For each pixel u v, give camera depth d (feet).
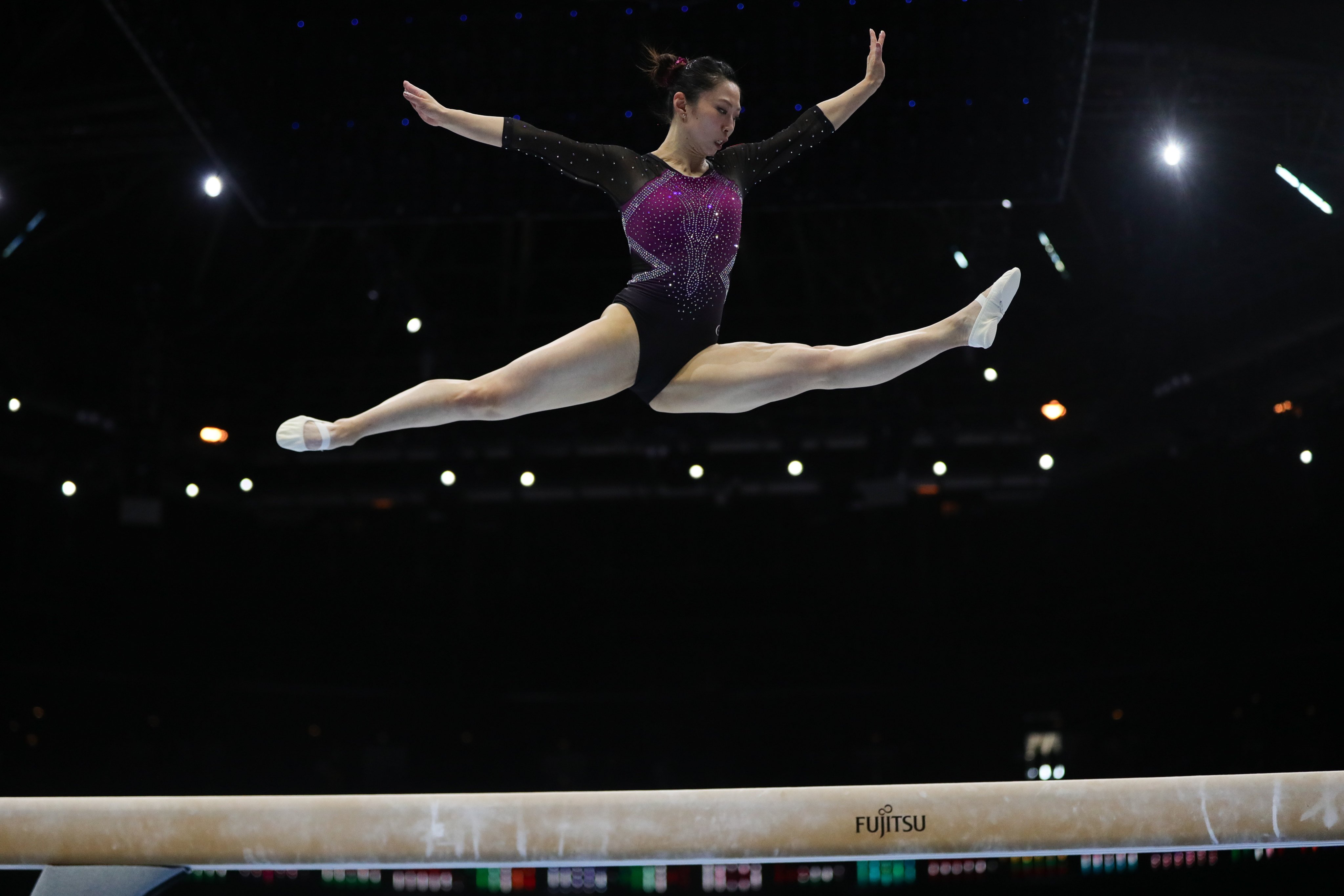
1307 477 47.75
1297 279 39.37
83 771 54.70
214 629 58.70
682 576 62.85
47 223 39.81
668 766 61.52
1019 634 59.88
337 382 50.62
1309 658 50.96
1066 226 41.29
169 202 40.14
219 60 22.35
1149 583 56.29
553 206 26.12
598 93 22.84
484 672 62.69
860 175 25.02
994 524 60.85
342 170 24.90
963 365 48.96
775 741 61.57
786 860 10.46
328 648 61.26
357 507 53.57
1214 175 37.17
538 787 61.11
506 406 9.87
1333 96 32.14
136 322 45.62
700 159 10.63
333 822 10.41
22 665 52.60
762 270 46.88
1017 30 21.62
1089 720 58.95
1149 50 31.35
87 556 54.03
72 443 46.96
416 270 45.68
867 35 21.90
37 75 32.96
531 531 63.98
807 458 52.65
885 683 61.11
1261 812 10.24
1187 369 43.73
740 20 21.79
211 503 52.11
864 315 49.03
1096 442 48.65
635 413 51.03
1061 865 51.78
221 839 10.46
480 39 22.21
